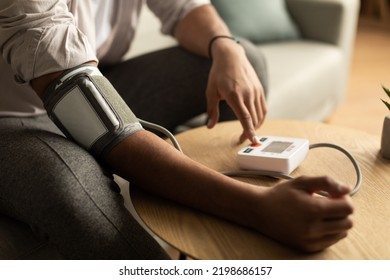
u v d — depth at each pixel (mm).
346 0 2170
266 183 820
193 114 1275
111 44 1279
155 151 757
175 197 747
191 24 1216
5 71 953
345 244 670
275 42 2170
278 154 836
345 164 879
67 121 786
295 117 1822
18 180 743
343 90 2303
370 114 2400
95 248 723
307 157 908
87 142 786
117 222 739
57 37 784
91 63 815
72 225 711
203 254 653
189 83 1229
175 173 742
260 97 1016
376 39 3680
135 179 768
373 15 4195
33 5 784
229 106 1078
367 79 2861
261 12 2127
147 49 1842
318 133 1015
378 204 755
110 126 763
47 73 784
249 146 896
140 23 1880
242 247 667
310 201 640
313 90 1930
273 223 665
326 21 2170
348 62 2318
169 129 1271
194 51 1225
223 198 711
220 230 701
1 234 814
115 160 771
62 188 713
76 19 974
